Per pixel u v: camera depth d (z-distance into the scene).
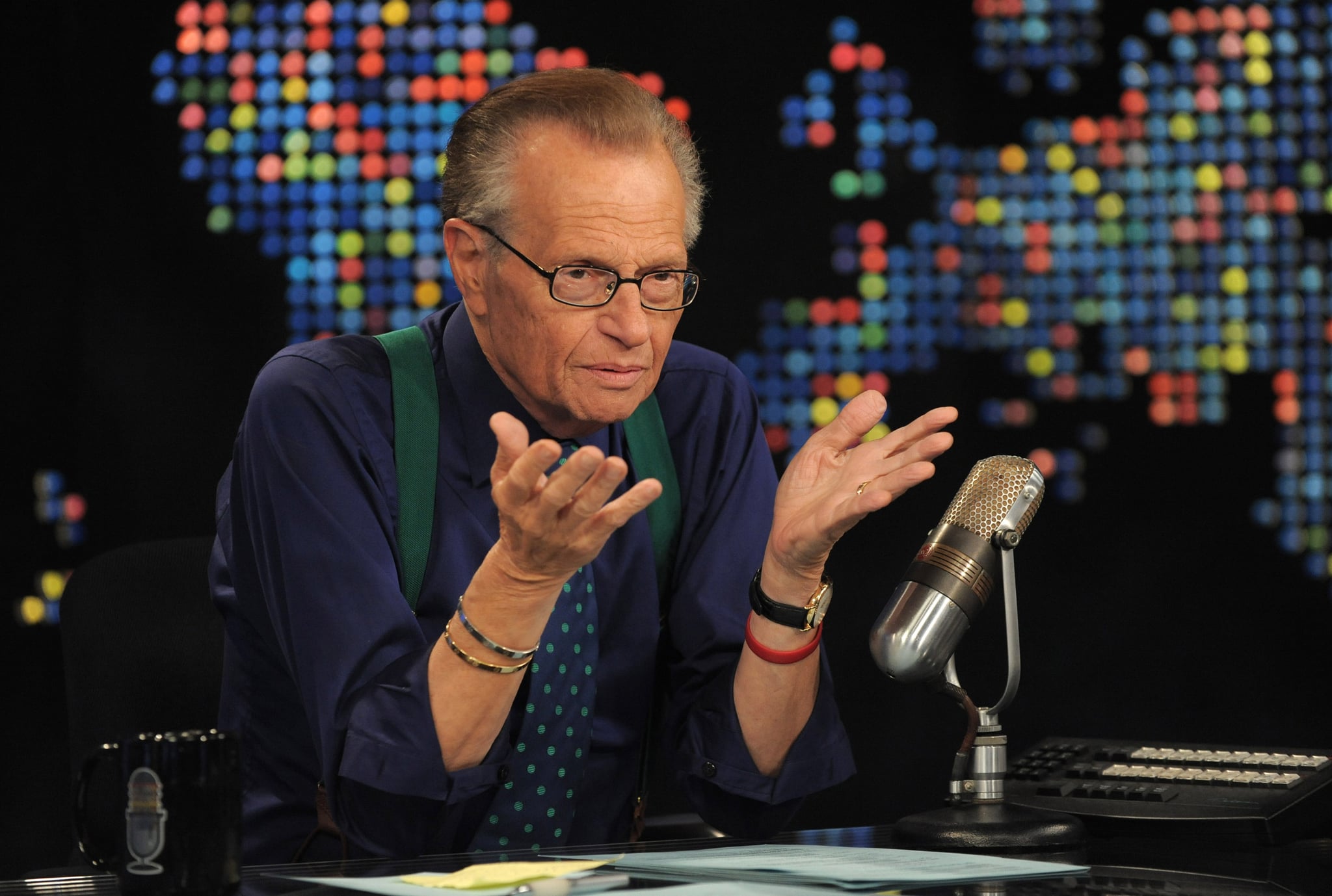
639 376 4.06
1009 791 3.99
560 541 3.33
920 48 9.62
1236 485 9.59
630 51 9.55
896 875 3.02
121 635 5.45
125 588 5.51
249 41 9.41
